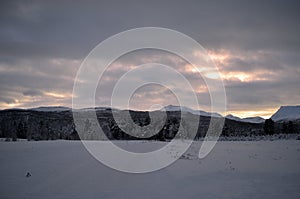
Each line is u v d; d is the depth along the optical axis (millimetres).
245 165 15914
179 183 10914
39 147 26578
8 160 16422
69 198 8297
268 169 14398
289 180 11547
